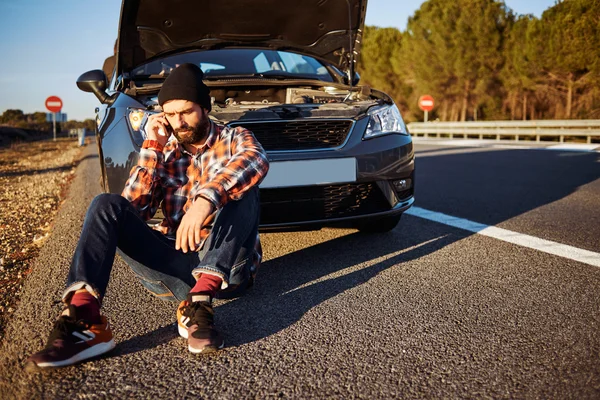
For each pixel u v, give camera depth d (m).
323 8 3.61
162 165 1.93
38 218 4.39
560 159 8.26
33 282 2.50
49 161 11.30
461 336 1.82
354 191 2.81
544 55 22.12
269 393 1.46
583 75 21.94
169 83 1.71
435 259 2.78
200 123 1.77
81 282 1.56
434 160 8.80
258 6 3.48
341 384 1.51
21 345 1.80
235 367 1.62
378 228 3.36
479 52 25.80
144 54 3.53
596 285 2.32
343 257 2.87
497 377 1.53
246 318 2.03
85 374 1.58
